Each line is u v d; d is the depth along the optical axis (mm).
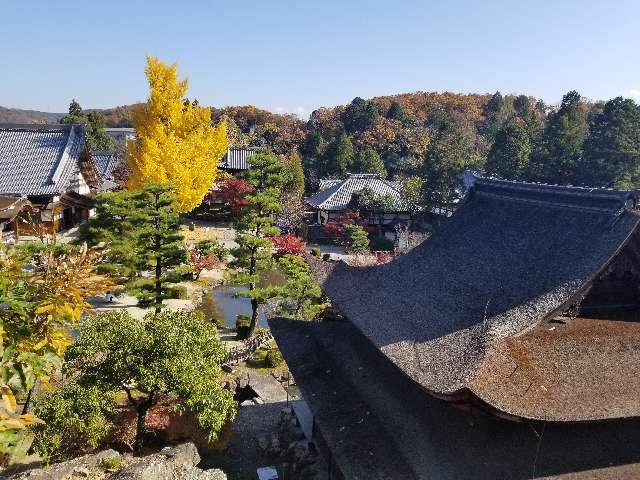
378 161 91062
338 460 13594
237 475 18844
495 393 11062
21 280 6801
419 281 19391
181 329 17078
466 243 19641
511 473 11602
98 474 12844
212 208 70500
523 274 15328
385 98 144750
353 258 50562
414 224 66812
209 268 46750
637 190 13641
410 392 15719
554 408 11281
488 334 12438
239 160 84500
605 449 12602
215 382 17984
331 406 16625
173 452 15070
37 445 15273
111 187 69688
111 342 16281
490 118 134250
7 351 6219
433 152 70562
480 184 22172
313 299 36562
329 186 76250
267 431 22859
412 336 15391
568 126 68312
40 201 47656
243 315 36562
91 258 7422
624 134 64250
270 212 34406
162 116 51781
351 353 20109
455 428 13094
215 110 147750
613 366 12656
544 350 12688
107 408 16297
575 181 67000
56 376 18578
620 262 13484
